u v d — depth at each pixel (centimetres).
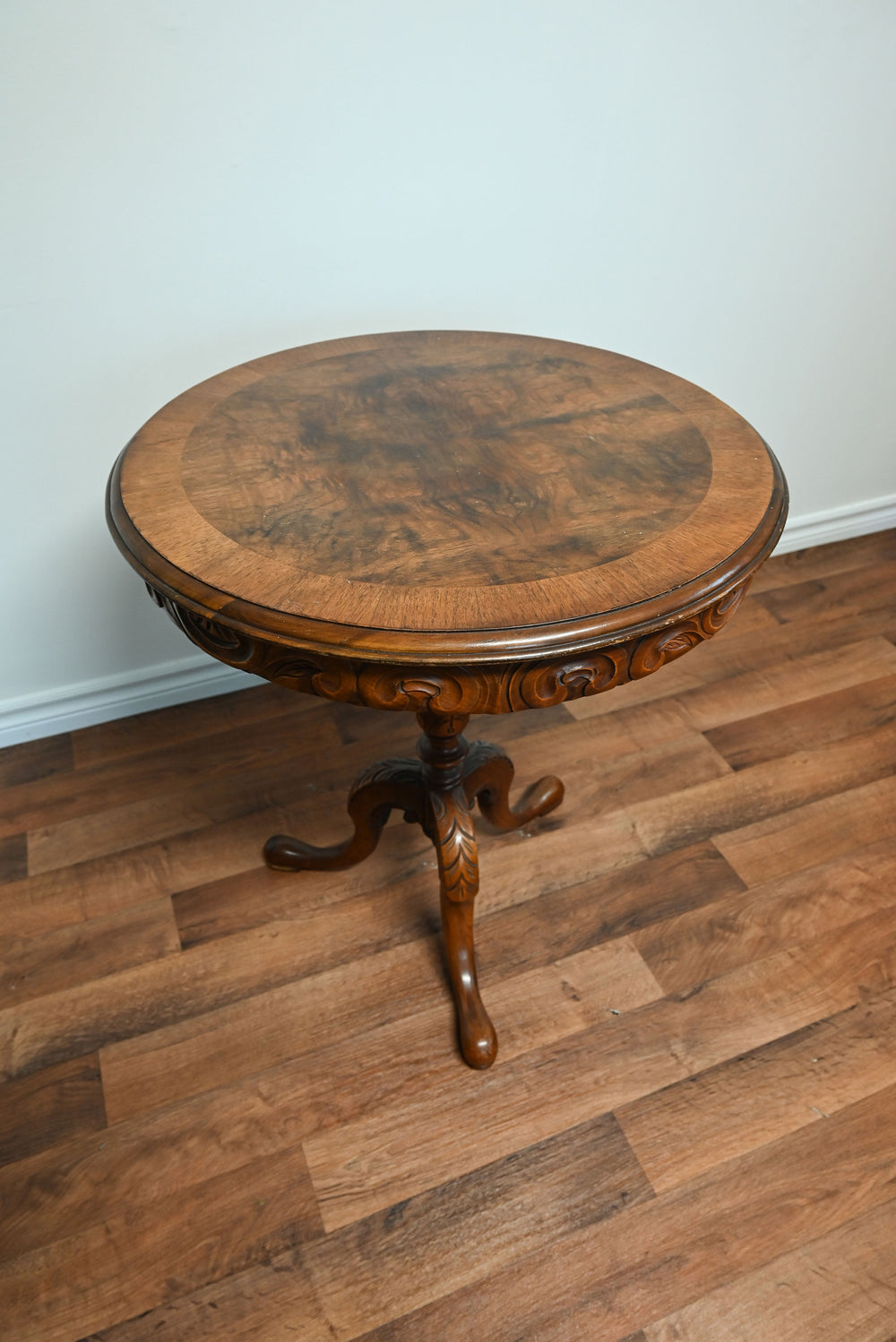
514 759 177
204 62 133
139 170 138
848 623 213
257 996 138
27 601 169
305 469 108
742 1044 131
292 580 89
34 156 132
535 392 127
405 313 170
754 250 189
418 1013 135
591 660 89
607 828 163
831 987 138
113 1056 130
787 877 154
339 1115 123
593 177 167
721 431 116
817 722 185
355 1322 105
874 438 230
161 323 153
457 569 91
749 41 162
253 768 177
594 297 183
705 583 90
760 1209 113
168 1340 103
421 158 153
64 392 152
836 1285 107
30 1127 122
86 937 146
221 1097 125
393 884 154
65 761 179
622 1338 103
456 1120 123
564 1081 127
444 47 144
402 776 137
